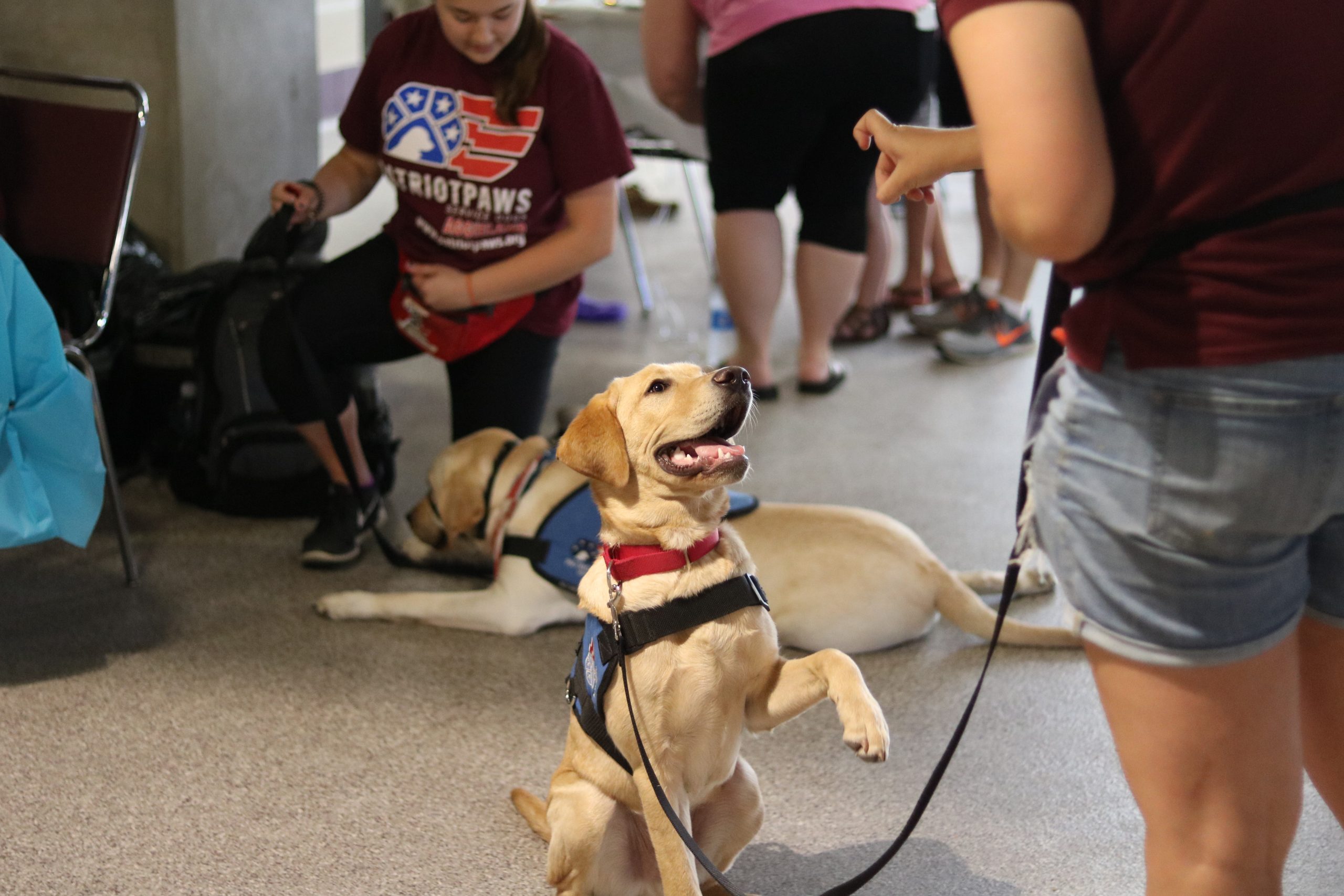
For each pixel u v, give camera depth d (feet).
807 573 7.72
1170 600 3.36
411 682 7.47
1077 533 3.49
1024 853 5.93
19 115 8.62
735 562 4.99
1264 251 3.04
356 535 9.11
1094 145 2.91
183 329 10.43
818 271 12.55
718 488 5.12
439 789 6.40
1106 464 3.35
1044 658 7.91
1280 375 3.07
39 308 6.67
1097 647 3.58
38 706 7.00
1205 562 3.29
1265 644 3.38
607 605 4.99
